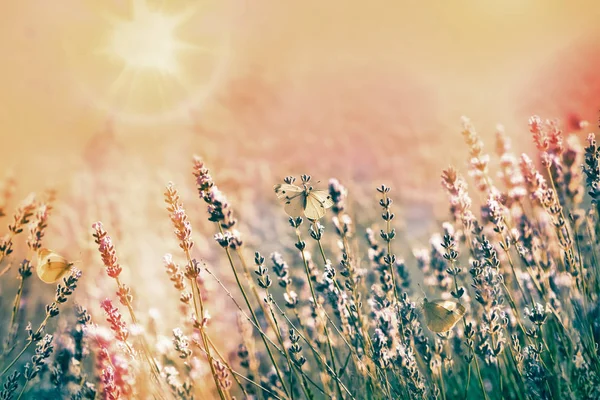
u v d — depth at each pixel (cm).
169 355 141
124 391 135
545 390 134
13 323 143
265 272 135
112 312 134
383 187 139
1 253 141
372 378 136
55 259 138
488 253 136
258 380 141
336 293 139
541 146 142
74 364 136
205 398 138
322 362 134
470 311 143
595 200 139
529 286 144
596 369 136
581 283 139
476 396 142
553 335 140
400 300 139
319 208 138
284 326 146
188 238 133
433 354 137
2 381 143
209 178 137
